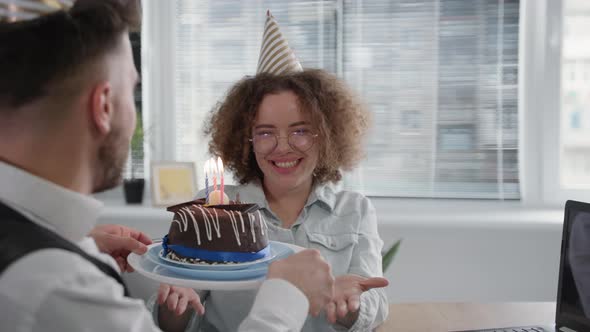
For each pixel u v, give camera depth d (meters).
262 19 2.33
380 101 2.32
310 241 1.20
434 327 1.11
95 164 0.57
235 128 1.27
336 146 1.25
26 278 0.45
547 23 2.22
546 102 2.26
